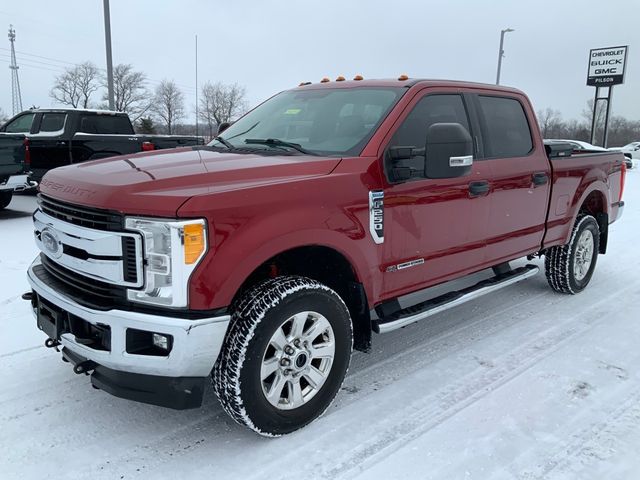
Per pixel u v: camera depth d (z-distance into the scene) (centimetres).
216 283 264
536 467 282
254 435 309
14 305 505
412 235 366
